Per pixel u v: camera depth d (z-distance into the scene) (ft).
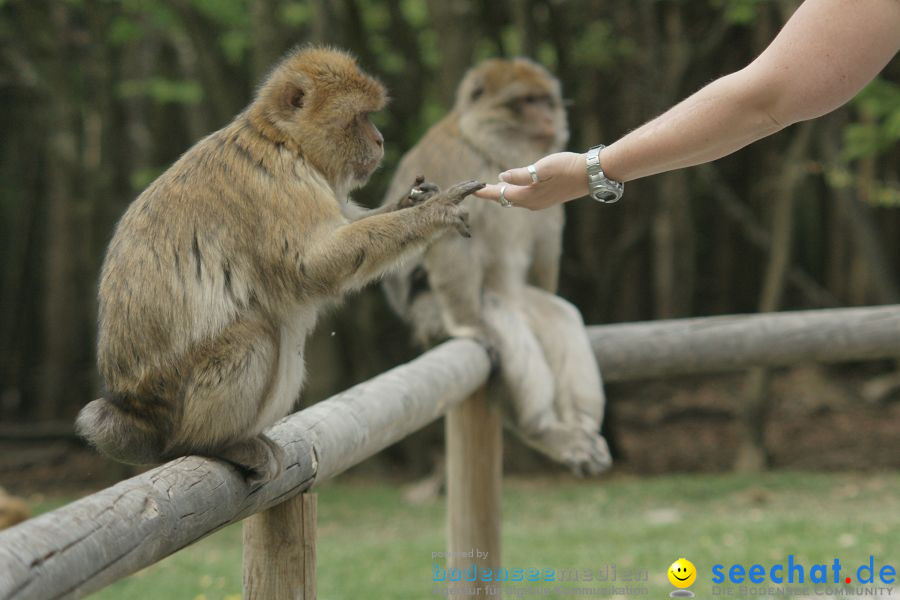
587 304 59.00
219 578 29.66
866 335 23.06
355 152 15.03
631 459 54.49
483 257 26.58
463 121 27.76
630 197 68.44
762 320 23.61
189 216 13.19
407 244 13.78
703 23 59.77
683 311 68.49
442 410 18.21
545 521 38.37
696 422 63.10
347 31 50.75
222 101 50.85
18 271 76.23
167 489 9.82
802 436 57.00
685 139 11.61
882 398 64.18
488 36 54.19
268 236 13.52
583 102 61.52
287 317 13.83
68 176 61.00
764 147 74.69
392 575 29.19
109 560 8.43
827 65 10.78
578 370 24.31
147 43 61.72
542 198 12.80
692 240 72.43
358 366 54.39
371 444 14.69
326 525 40.11
